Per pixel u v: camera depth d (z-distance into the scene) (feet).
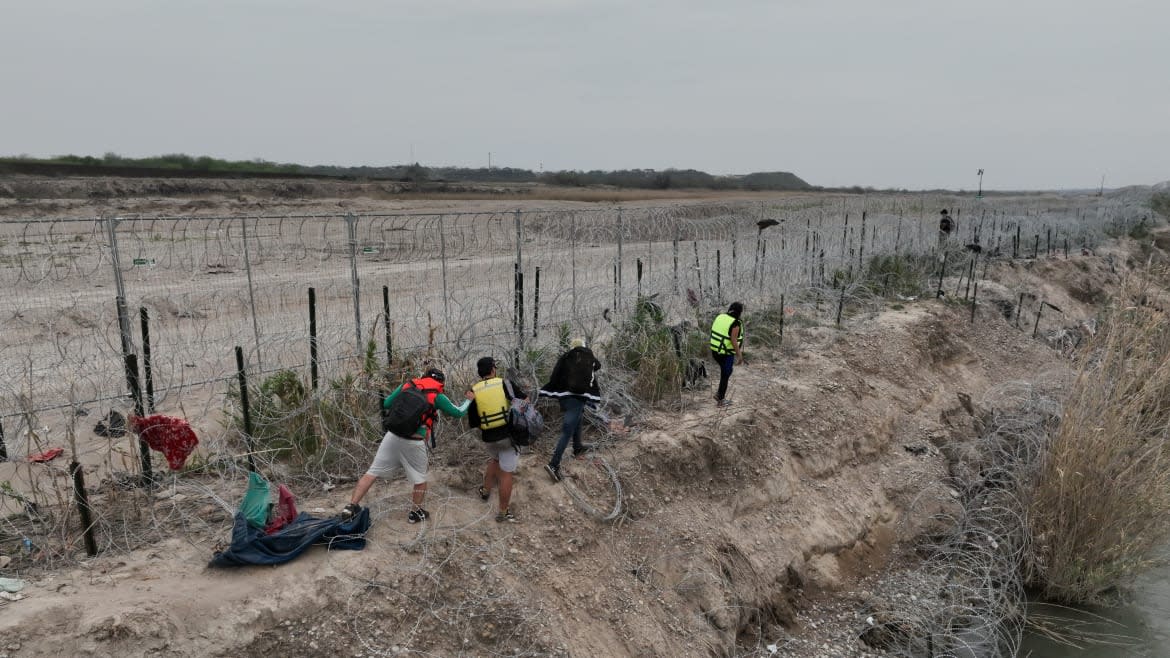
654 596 27.37
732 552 30.86
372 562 22.26
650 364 37.01
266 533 22.17
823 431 39.22
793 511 34.99
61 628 17.92
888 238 70.03
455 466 28.37
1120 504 34.17
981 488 40.65
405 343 38.40
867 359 47.32
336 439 28.30
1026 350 60.34
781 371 42.86
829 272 60.90
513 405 25.49
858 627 31.60
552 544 26.35
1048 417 42.47
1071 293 82.07
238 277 55.88
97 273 52.37
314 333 31.27
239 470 25.85
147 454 25.12
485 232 56.24
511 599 23.41
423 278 55.26
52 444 27.91
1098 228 111.65
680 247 59.72
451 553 23.72
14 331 37.93
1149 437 35.86
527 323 38.78
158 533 22.95
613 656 24.50
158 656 18.21
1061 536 34.78
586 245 55.52
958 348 55.11
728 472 33.47
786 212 84.43
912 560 36.88
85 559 21.27
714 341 36.11
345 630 20.44
